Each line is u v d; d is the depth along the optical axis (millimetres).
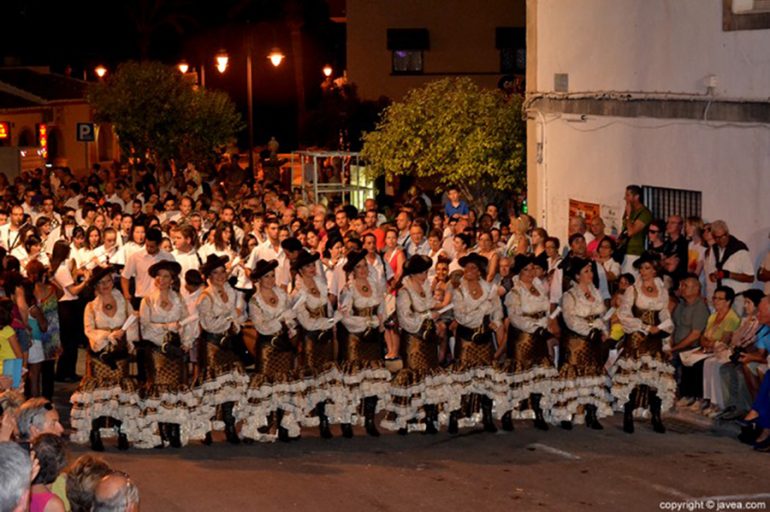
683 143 16484
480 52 42000
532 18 20469
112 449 13062
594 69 18703
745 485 11180
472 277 13391
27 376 14711
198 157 35656
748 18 15023
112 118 34562
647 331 13258
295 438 13406
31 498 6816
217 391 13023
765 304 13180
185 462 12453
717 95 15656
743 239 15336
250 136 37031
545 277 14922
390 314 14164
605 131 18422
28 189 24297
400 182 31906
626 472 11703
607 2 18219
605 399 13547
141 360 13297
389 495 11109
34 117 46375
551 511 10508
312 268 13234
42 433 7676
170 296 12922
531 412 13586
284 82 58750
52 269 16812
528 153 20906
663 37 16844
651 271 13258
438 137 22891
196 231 18453
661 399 13297
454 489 11266
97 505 6785
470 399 13531
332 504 10852
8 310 12750
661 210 17266
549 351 15047
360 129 41219
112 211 20359
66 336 16953
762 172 14906
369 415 13516
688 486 11180
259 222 17891
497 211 19938
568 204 19688
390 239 17094
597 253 15867
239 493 11242
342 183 26047
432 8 41969
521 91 29984
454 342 13742
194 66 57750
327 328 13281
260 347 13180
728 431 13398
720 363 13562
